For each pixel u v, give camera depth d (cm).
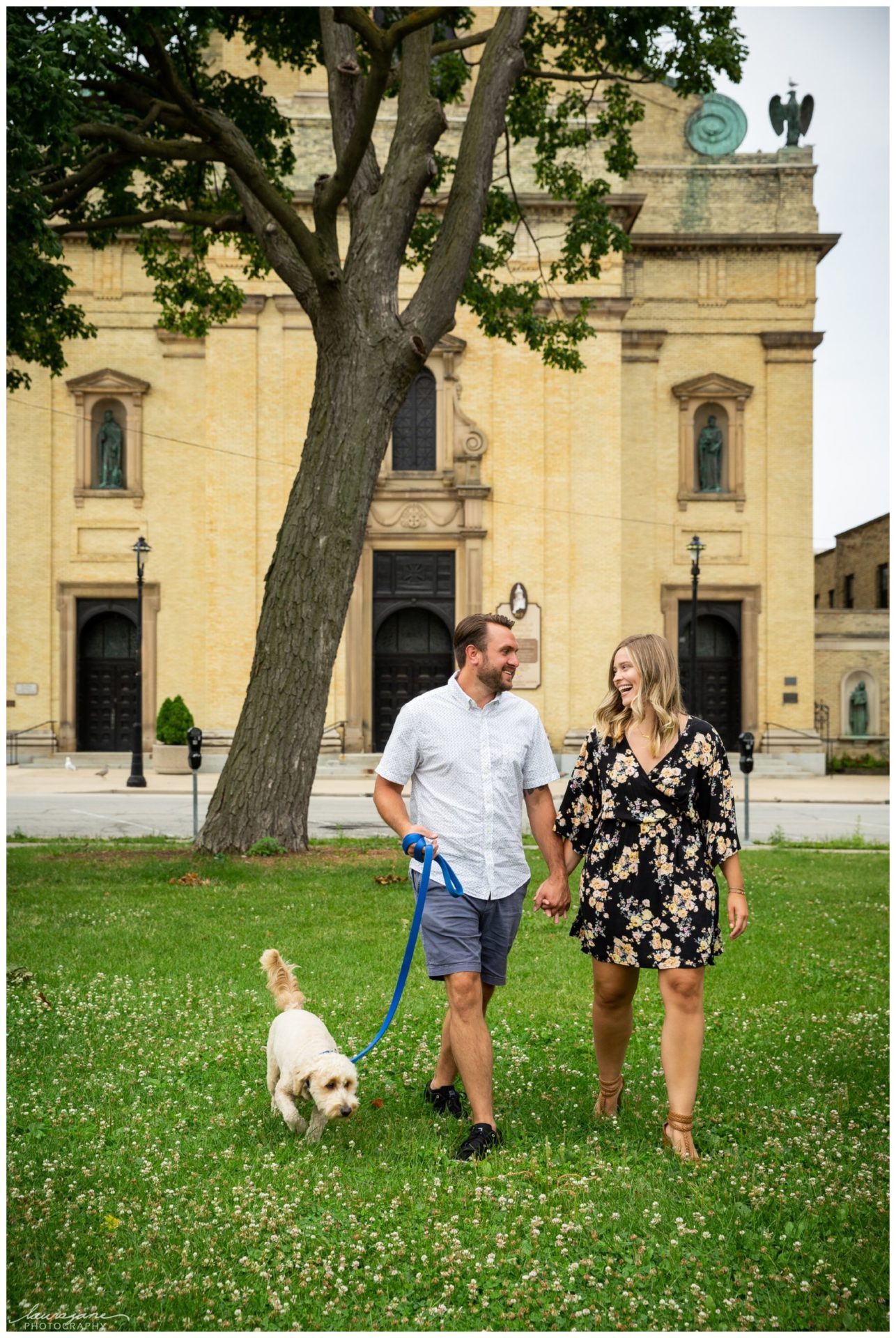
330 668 1284
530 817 489
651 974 774
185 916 919
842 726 3575
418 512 3181
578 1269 343
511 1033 603
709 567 3375
